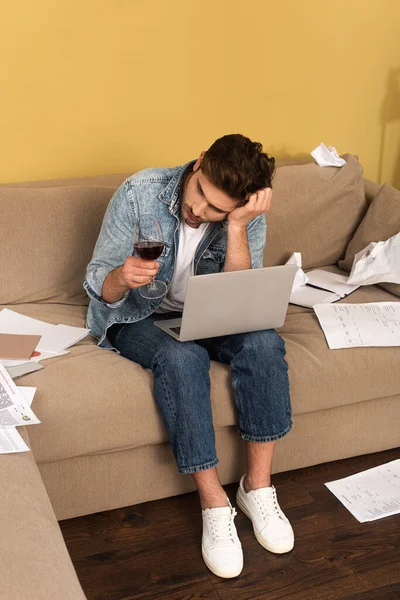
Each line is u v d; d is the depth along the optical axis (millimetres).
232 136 1959
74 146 2785
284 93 3078
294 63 3047
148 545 2004
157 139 2914
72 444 1924
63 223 2375
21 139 2697
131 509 2139
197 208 2006
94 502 2061
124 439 1982
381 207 2701
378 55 3203
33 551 1334
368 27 3129
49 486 1982
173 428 1949
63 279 2398
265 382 2025
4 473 1555
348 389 2223
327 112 3201
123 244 2123
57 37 2613
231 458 2203
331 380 2191
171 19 2764
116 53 2723
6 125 2656
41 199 2367
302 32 3010
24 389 1856
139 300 2180
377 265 2559
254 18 2896
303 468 2359
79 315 2357
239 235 2098
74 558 1946
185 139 2965
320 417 2268
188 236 2172
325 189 2768
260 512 2021
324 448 2314
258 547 2010
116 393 1952
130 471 2074
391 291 2584
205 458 1938
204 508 1977
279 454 2258
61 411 1890
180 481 2158
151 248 1872
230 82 2957
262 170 1967
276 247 2688
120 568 1920
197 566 1940
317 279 2658
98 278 2072
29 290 2363
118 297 2055
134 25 2711
